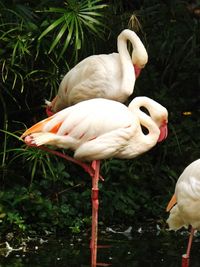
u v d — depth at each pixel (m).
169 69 11.67
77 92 8.66
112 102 7.69
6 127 9.34
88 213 9.42
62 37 9.62
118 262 7.64
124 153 7.78
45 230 8.95
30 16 9.54
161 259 7.77
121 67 8.53
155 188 10.08
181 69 11.72
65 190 9.54
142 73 11.22
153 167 10.29
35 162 9.06
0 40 9.48
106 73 8.47
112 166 9.91
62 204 9.35
